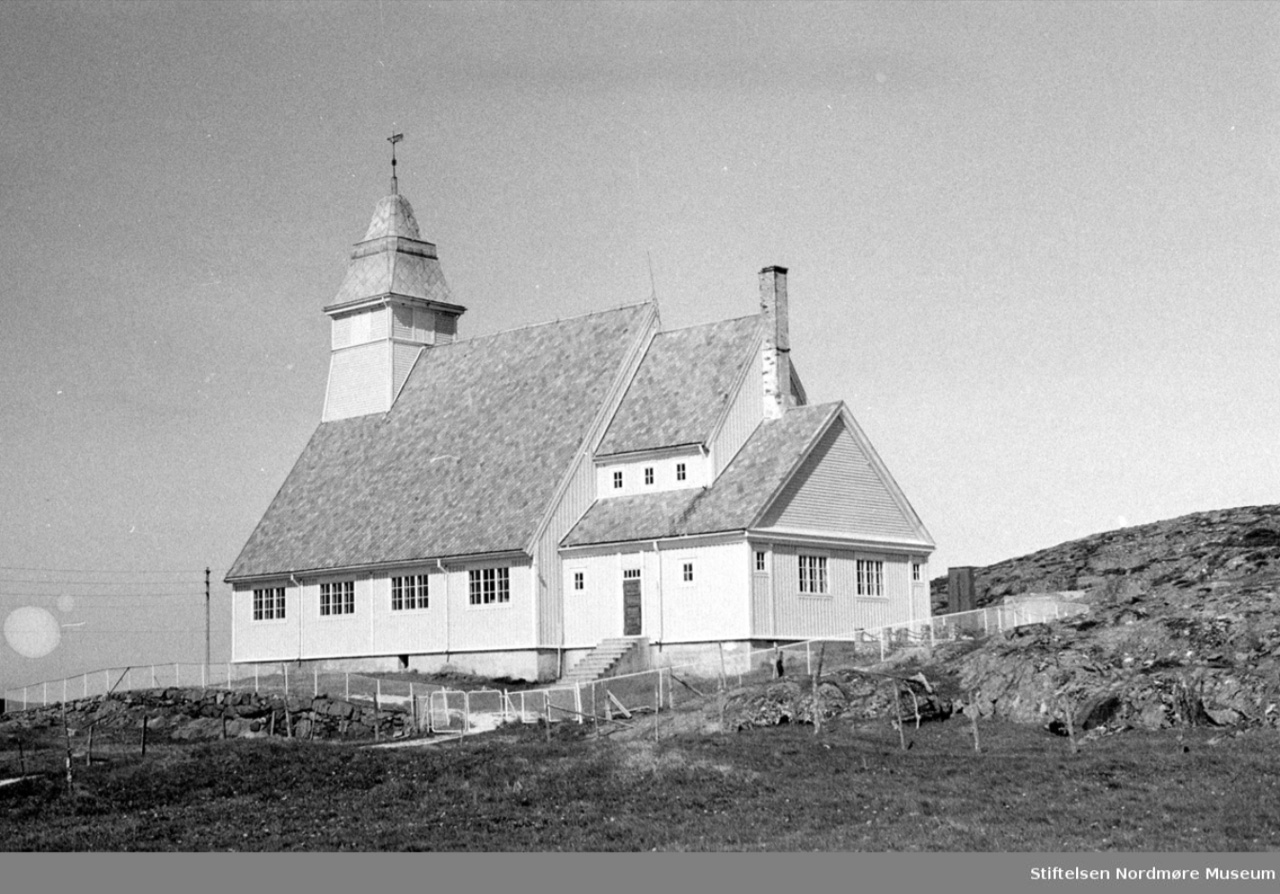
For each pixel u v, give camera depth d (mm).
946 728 44781
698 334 69000
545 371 72875
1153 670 45031
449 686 63875
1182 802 33969
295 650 74125
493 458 70438
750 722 46750
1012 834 32125
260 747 45719
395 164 82500
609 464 67000
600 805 36750
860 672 49625
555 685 61312
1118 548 78500
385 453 76562
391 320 79562
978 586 80438
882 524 65438
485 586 66438
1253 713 41375
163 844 34562
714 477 63188
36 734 57719
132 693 62688
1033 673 46031
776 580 60344
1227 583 53781
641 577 62688
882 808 34969
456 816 36500
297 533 76000
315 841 34375
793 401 67625
